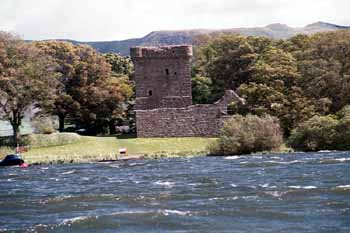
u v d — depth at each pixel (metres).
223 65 135.88
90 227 32.38
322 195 40.44
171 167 70.00
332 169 57.59
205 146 96.06
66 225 32.97
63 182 57.94
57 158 89.12
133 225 32.47
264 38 138.12
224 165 68.50
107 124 129.25
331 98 104.12
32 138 102.25
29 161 87.94
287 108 98.00
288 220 32.59
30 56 103.56
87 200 42.34
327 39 111.75
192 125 105.00
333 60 106.44
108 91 124.31
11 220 35.62
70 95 122.25
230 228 31.06
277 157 77.00
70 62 122.31
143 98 114.38
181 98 114.25
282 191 42.62
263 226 31.34
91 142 102.50
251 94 101.94
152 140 103.38
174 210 36.25
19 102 101.94
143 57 114.12
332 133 86.94
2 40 102.12
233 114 102.69
